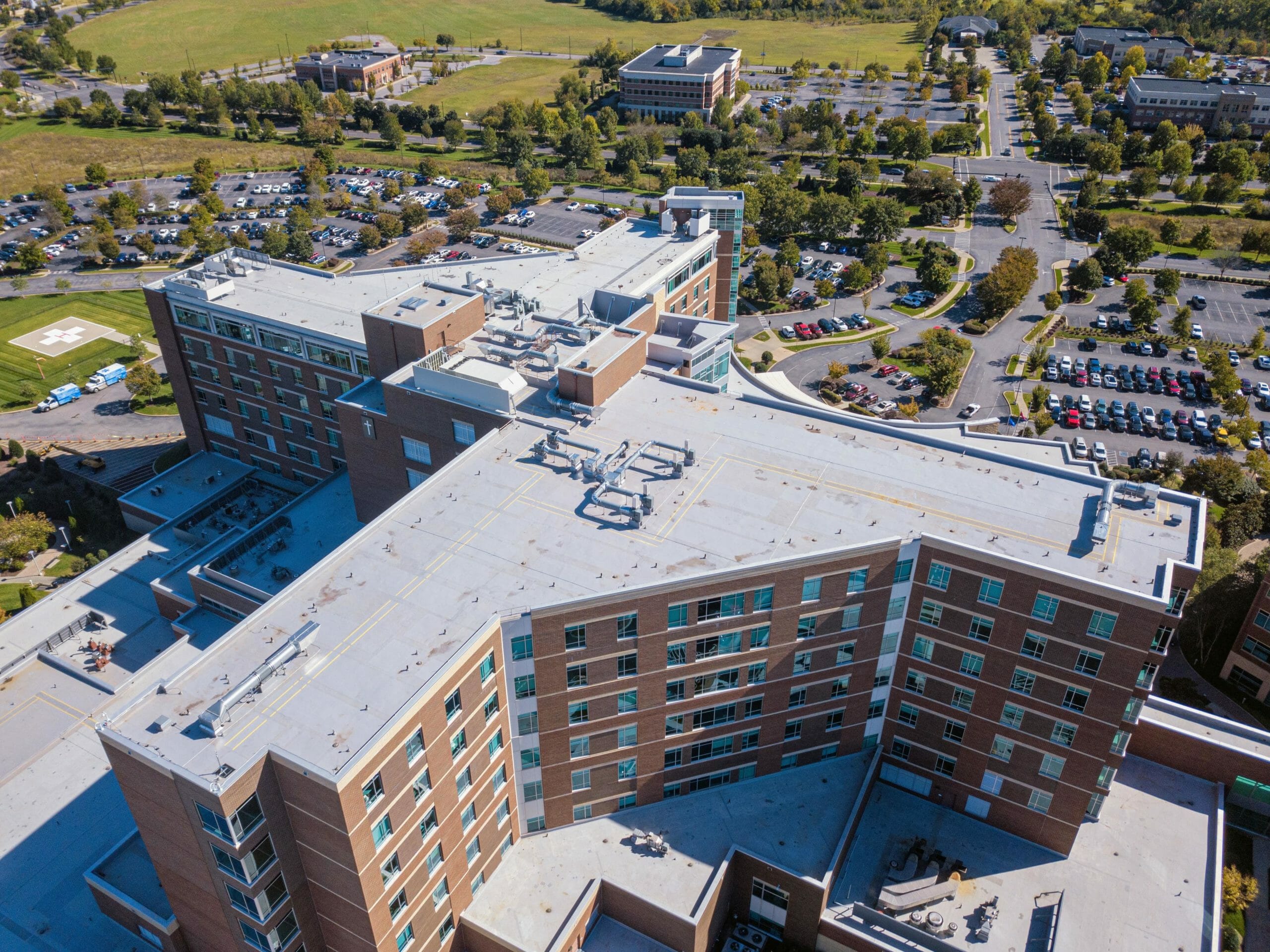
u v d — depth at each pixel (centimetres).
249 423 12975
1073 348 18162
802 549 7525
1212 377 16725
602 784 8075
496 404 9275
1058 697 7506
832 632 7894
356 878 6247
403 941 6906
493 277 12669
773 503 8106
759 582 7406
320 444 12412
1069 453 9788
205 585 10125
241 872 6078
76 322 19938
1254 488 13362
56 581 12738
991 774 8206
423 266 13175
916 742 8538
